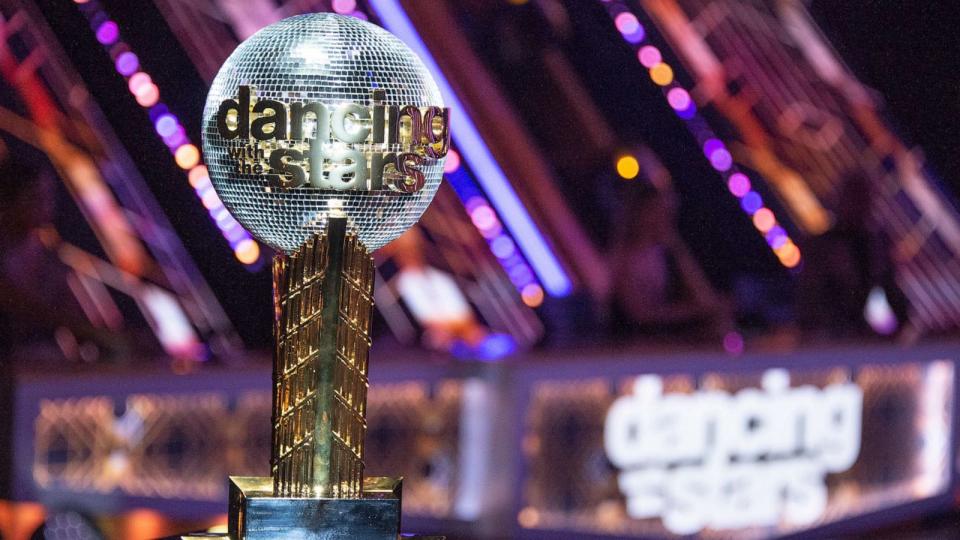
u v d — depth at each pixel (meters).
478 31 12.84
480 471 7.17
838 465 9.02
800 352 8.61
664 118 13.83
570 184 12.60
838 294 9.90
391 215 2.00
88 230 9.19
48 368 5.84
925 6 14.34
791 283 11.25
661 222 9.23
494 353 7.61
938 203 14.73
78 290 8.87
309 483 1.99
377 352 7.36
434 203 11.62
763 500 8.48
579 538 7.52
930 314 14.24
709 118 14.12
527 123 12.77
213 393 6.09
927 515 9.65
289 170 1.93
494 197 12.12
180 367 6.20
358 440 2.00
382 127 1.93
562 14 13.29
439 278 11.21
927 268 14.47
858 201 9.95
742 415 8.33
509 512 7.15
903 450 9.56
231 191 1.99
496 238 11.79
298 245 2.04
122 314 8.96
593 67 13.45
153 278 9.09
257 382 6.27
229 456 6.17
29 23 9.77
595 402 7.59
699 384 8.09
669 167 13.80
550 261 11.98
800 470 8.74
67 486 5.62
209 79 10.26
